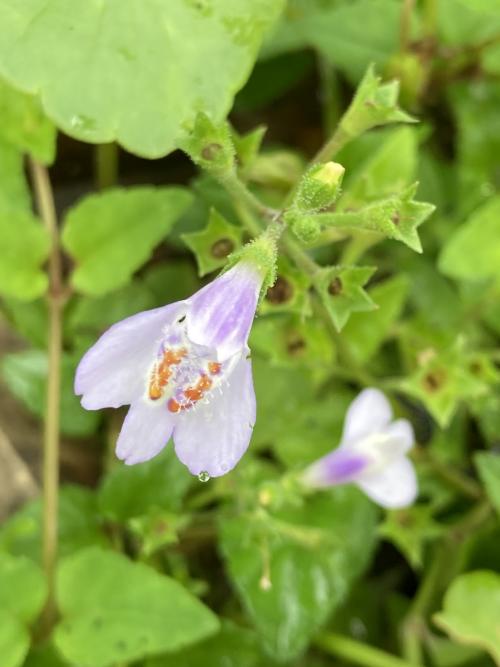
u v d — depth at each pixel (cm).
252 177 9
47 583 8
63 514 9
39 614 8
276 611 8
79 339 9
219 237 7
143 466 9
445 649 9
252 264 6
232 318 5
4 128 8
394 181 9
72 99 7
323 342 8
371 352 9
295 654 8
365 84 6
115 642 7
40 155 8
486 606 8
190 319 5
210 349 5
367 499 9
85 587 8
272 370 9
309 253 9
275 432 9
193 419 5
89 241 9
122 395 5
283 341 8
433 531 9
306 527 9
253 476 9
